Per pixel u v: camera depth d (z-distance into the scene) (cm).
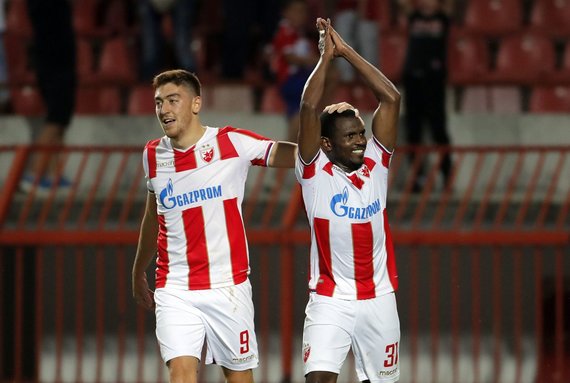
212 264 2053
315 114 1944
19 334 2998
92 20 4991
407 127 3894
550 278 3412
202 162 2045
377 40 4528
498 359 2992
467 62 4706
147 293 2197
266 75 4628
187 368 2019
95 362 3328
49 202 3117
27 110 4581
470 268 3447
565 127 4175
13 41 4775
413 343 3033
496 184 3944
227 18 4556
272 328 3434
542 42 4734
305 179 1986
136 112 4478
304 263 3347
